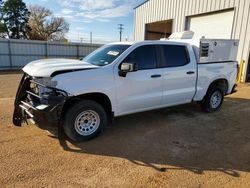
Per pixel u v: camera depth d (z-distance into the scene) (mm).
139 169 3605
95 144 4410
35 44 23969
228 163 3875
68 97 4117
